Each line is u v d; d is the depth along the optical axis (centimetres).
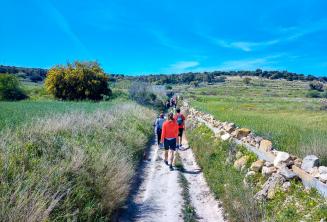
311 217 521
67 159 755
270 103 4731
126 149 1177
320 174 607
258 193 703
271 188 682
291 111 3066
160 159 1390
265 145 870
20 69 9331
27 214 483
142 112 2541
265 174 755
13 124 1080
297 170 688
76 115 1434
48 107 2212
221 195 835
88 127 1220
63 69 4303
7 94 4072
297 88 12362
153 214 794
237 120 1714
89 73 4297
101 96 4372
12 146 727
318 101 5522
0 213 475
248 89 11194
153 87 4941
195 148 1464
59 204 573
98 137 1141
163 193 943
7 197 509
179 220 762
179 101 5069
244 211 659
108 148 1002
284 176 676
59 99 4278
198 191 970
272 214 604
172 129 1238
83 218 598
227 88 11425
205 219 771
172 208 832
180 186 991
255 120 1736
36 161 696
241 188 739
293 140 1019
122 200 800
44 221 494
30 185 554
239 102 4866
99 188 721
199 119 2172
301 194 602
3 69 8775
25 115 1426
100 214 663
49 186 602
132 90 4409
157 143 1781
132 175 1002
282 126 1409
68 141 919
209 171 1051
